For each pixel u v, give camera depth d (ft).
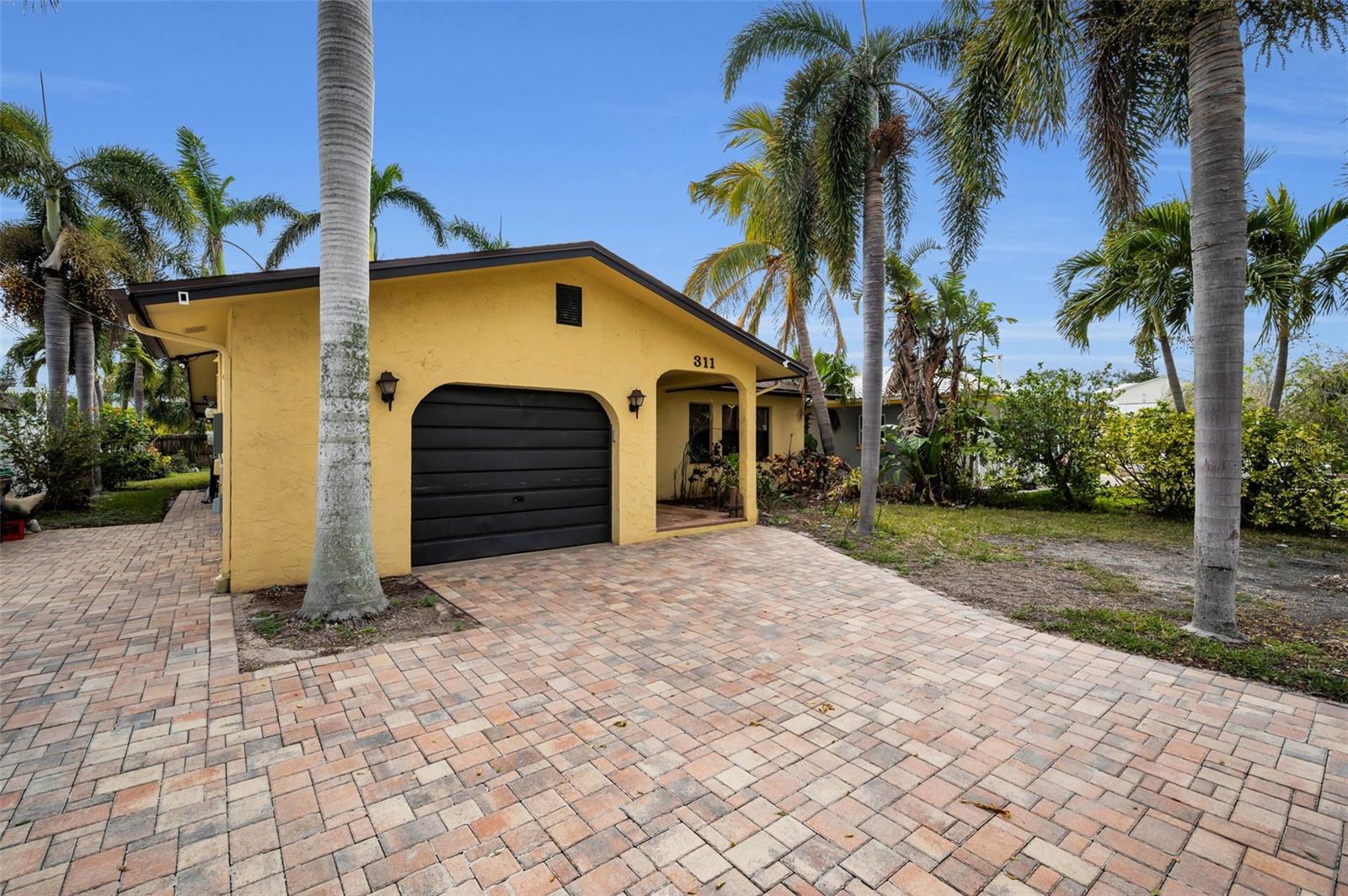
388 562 22.52
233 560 19.89
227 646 15.33
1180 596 20.90
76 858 7.82
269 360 20.21
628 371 29.60
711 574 23.68
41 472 39.75
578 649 15.62
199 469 87.45
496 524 26.13
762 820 8.82
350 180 17.46
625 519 29.66
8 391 55.01
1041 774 10.13
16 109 44.75
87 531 33.55
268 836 8.33
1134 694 13.25
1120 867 7.94
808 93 31.60
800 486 45.70
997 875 7.77
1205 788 9.76
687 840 8.36
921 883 7.61
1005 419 43.73
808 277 33.96
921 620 18.30
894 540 31.17
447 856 8.01
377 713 11.98
